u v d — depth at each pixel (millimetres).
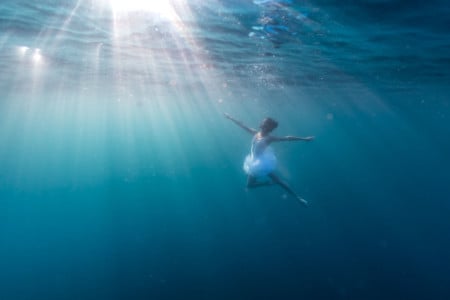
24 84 21516
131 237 21797
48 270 17703
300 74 18672
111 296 14266
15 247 22375
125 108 40781
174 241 20375
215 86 24688
